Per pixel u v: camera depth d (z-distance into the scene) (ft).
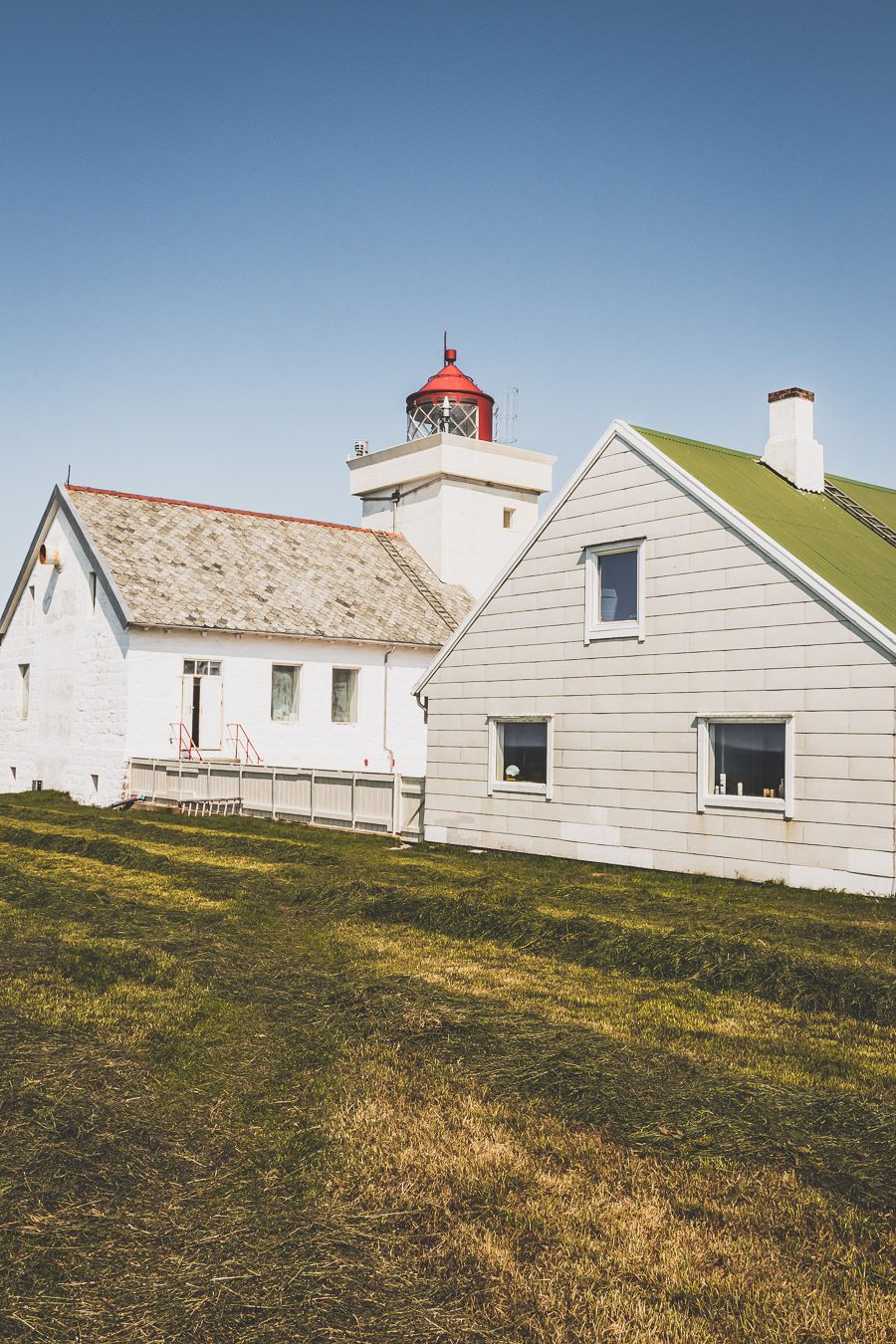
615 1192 16.49
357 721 99.81
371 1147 18.03
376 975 29.27
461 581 118.62
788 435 58.59
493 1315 13.39
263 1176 17.17
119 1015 25.12
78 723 93.56
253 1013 25.70
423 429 126.52
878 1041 24.29
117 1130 18.28
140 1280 13.94
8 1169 16.35
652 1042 23.80
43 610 101.71
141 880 46.34
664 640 50.29
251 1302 13.35
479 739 59.31
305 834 64.44
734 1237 15.15
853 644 43.06
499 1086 20.52
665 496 50.60
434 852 57.77
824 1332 13.09
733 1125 18.37
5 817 74.54
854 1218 15.44
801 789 44.65
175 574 93.35
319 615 97.96
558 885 44.80
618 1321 13.30
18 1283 13.69
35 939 32.86
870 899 41.81
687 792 48.96
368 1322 13.02
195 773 80.43
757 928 36.01
